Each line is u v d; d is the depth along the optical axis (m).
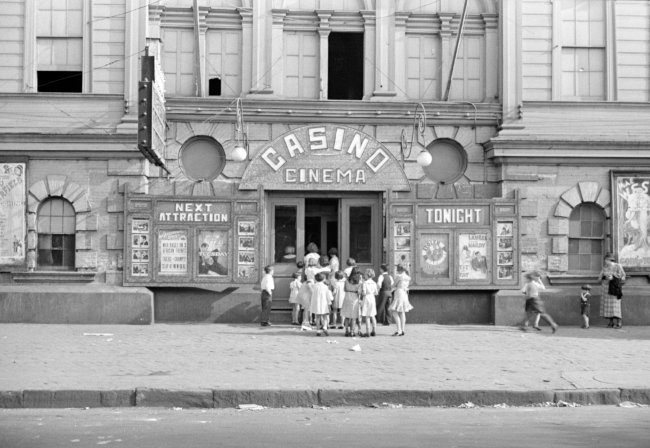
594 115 25.23
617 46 25.50
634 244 25.12
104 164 24.08
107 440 10.66
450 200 24.48
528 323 24.27
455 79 25.64
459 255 24.47
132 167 24.08
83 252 23.88
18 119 23.91
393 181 24.67
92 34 24.22
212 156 24.95
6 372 15.27
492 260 24.48
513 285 24.44
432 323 24.62
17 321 23.33
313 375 15.37
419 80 25.56
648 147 25.02
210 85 25.50
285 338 20.58
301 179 24.52
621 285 23.86
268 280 23.27
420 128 25.14
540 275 23.47
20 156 23.83
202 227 23.98
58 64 24.33
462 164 25.44
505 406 14.07
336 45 25.59
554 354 18.27
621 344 20.00
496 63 25.64
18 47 24.19
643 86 25.50
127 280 23.72
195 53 24.42
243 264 24.08
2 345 18.69
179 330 22.11
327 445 10.28
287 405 13.88
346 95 25.77
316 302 21.14
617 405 14.27
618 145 24.91
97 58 24.22
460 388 14.29
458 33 24.58
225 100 24.59
